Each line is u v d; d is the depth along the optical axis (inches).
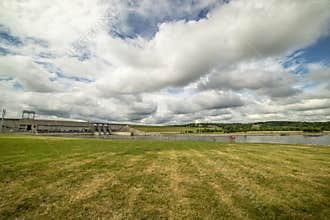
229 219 158.6
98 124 4249.5
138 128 5187.0
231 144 933.2
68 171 319.6
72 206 182.2
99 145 811.4
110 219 158.7
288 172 318.7
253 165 379.9
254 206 183.5
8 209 174.4
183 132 4170.8
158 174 304.5
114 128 4537.4
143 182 260.1
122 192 220.5
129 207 180.9
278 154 549.3
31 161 405.1
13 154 498.6
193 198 203.0
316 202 192.9
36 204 186.1
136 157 483.2
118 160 434.0
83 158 455.8
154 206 183.2
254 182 261.0
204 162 414.9
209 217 161.9
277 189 232.1
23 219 157.5
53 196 206.7
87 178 278.1
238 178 280.8
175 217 162.1
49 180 266.1
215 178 281.3
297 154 546.9
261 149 690.2
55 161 409.7
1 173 299.1
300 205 185.6
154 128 5374.0
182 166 370.0
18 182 255.6
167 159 454.3
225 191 225.1
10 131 2687.0
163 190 228.1
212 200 197.8
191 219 158.9
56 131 3294.8
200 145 865.5
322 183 256.8
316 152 596.1
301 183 256.1
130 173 310.3
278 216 163.8
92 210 174.2
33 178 274.8
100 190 226.8
